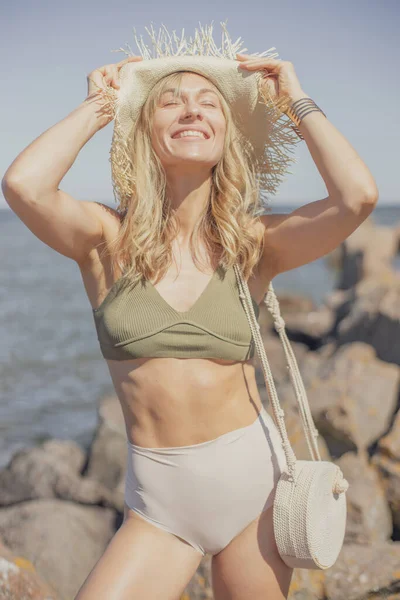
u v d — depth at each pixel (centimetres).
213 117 265
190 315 245
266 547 248
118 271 256
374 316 827
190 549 250
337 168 245
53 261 5478
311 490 242
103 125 259
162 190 270
